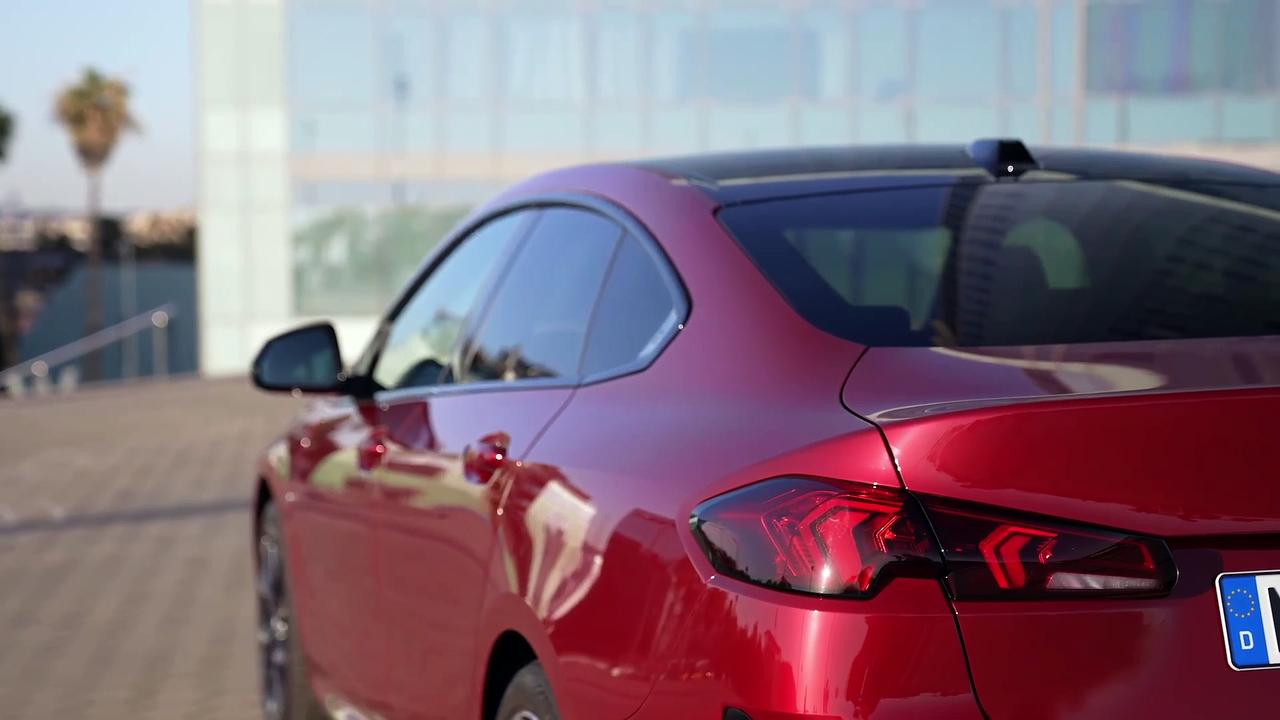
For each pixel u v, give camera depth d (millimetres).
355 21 33125
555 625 2605
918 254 2705
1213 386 2102
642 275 2910
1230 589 2033
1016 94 31328
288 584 4531
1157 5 30656
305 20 33250
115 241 72188
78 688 5973
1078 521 2018
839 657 2000
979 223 2838
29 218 70875
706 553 2199
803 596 2045
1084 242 2775
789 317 2484
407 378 3910
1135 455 2033
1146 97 30797
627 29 32406
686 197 2973
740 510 2154
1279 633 2035
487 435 3125
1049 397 2068
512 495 2877
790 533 2076
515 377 3236
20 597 8023
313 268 33844
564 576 2596
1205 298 2574
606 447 2604
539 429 2912
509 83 32875
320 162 33594
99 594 8031
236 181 33594
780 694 2031
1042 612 1999
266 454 4875
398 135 33281
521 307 3393
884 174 3072
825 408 2227
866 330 2432
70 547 9734
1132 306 2549
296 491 4422
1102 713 1994
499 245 3711
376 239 33656
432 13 33031
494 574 2904
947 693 1985
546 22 32594
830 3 31781
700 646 2176
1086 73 30953
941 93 31562
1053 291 2582
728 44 32094
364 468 3805
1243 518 2037
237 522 10641
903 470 2045
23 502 12305
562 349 3082
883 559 2010
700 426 2406
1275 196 3051
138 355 51500
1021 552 2004
